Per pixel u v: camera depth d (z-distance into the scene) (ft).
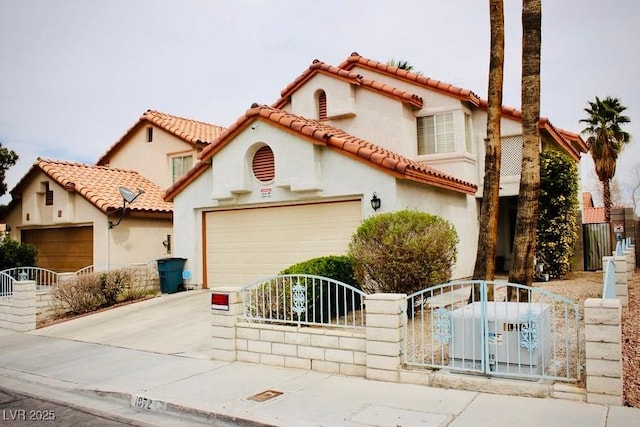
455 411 18.94
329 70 55.16
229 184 47.88
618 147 101.71
